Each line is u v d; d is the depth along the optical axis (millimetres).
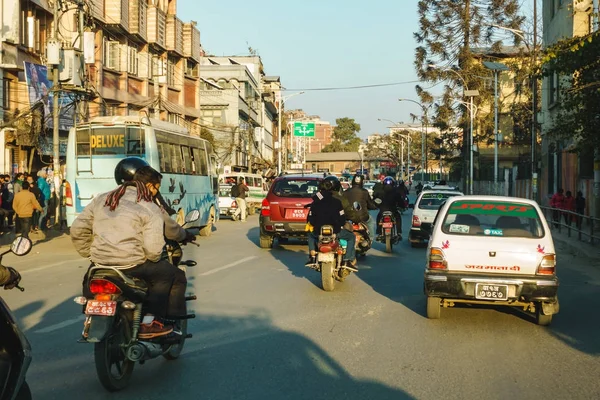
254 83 69938
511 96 55938
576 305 9719
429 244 8445
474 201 8500
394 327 7984
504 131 55062
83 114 26094
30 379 5840
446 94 47812
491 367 6297
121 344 5465
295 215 16016
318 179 16672
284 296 10016
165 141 18312
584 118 15609
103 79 30844
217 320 8281
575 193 28109
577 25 25312
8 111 23859
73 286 10891
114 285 5289
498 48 44281
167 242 6328
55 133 21250
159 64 38188
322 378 5902
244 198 28406
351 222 11328
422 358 6594
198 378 5891
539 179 30703
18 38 23625
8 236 19375
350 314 8734
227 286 10906
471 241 8086
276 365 6309
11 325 3932
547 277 7867
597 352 6914
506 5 42469
